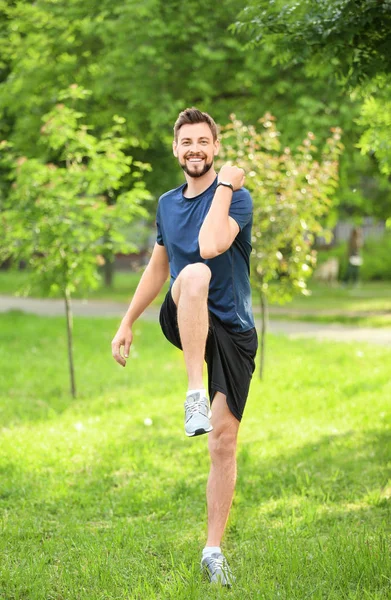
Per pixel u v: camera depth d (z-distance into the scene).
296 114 14.73
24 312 20.47
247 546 4.59
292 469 6.30
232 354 4.10
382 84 6.21
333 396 9.29
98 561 4.30
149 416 8.41
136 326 17.06
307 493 5.69
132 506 5.45
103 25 15.48
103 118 16.72
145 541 4.70
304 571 4.08
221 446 4.14
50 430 7.72
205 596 3.83
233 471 4.19
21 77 16.98
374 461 6.52
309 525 4.95
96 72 16.30
